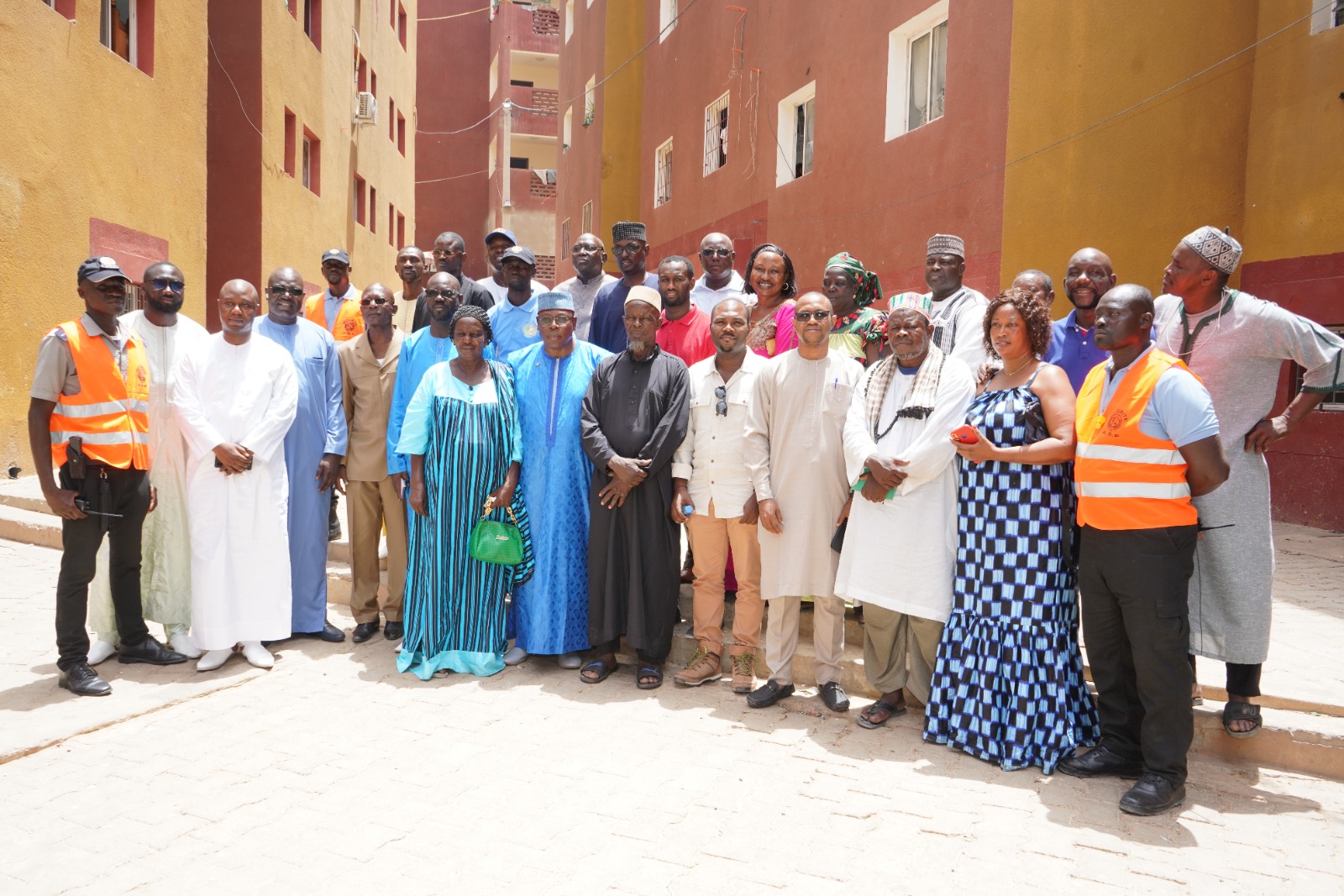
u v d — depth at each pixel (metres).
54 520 7.48
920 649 4.32
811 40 11.78
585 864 3.07
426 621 5.02
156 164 10.09
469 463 5.00
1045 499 3.87
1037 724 3.86
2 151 7.84
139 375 4.88
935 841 3.25
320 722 4.33
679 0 16.95
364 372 5.70
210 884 2.94
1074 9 8.23
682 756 3.97
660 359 4.88
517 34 31.88
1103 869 3.06
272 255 13.30
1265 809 3.51
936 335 4.73
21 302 8.17
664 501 4.84
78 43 8.72
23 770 3.78
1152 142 8.35
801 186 12.09
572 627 5.08
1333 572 6.50
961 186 9.02
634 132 19.67
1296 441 8.41
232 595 5.03
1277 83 8.15
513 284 6.07
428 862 3.08
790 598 4.56
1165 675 3.47
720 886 2.95
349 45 17.80
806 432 4.43
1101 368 3.79
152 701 4.51
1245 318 3.70
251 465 5.02
